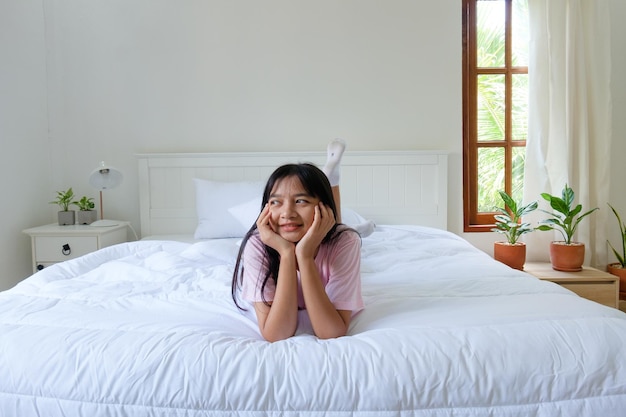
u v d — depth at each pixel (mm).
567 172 2719
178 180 2742
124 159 2857
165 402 753
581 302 1055
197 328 936
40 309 1067
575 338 830
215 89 2828
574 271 2518
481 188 2998
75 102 2838
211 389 752
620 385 765
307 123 2844
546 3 2719
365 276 1487
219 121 2840
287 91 2832
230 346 824
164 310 1085
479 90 2961
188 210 2742
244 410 743
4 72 2455
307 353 802
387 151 2738
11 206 2512
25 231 2412
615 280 2404
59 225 2615
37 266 2438
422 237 2254
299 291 1088
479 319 925
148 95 2832
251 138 2848
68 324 957
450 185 2879
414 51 2832
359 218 2465
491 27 2939
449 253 1863
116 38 2811
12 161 2518
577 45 2707
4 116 2457
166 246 1896
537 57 2760
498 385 757
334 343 838
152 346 817
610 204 2939
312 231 955
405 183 2760
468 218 2965
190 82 2828
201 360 782
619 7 2881
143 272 1404
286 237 994
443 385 753
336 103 2842
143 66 2820
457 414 746
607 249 2861
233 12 2803
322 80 2834
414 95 2850
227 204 2455
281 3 2803
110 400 761
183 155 2721
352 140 2855
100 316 1005
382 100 2848
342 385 750
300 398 743
